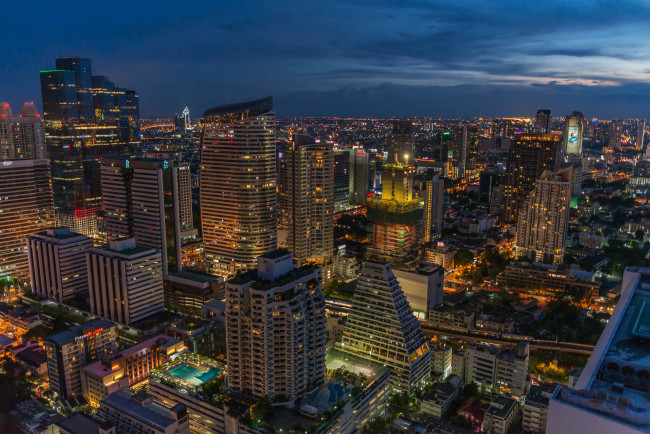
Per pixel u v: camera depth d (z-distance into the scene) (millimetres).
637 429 40844
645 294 74625
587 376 55969
